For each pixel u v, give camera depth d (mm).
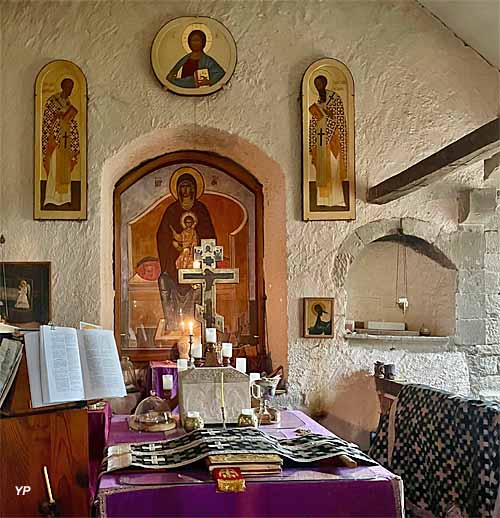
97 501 2504
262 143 5008
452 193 5137
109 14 4980
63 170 4863
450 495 3377
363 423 4953
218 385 3592
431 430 3594
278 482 2562
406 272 5477
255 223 5559
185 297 5445
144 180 5496
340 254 5004
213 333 3824
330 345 4984
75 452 2539
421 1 5102
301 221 5008
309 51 5094
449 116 5133
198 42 4988
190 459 2727
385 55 5137
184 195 5516
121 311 5379
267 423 3734
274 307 5277
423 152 5090
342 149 5035
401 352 5074
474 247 5160
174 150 5469
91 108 4918
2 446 2471
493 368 5148
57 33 4941
